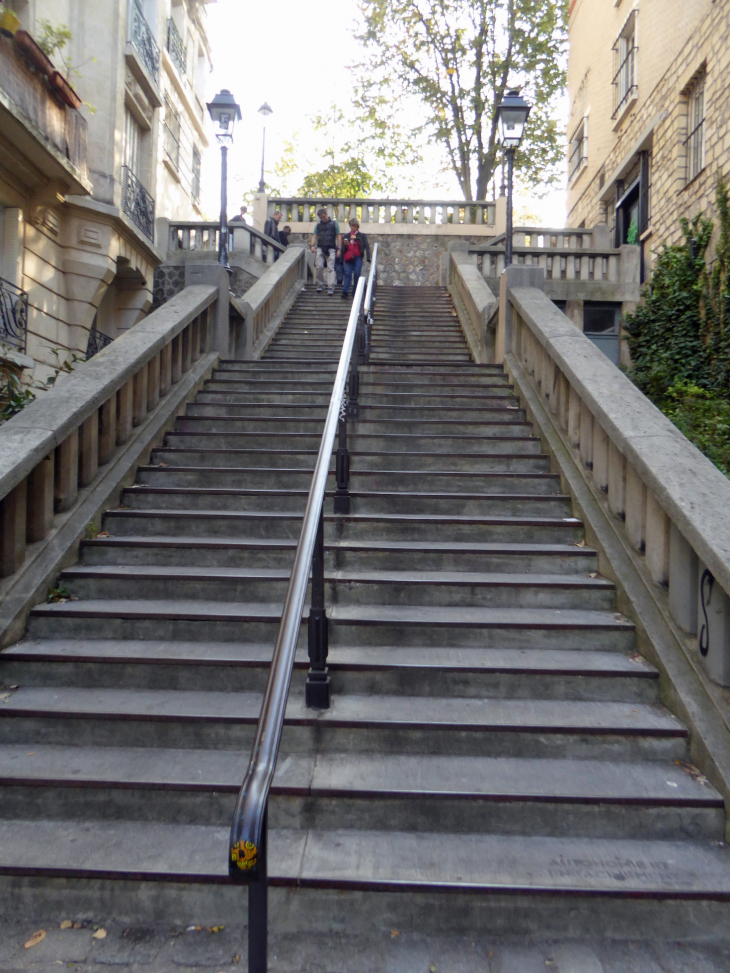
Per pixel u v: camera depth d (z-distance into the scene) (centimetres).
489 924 242
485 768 293
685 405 834
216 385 697
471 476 519
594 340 1320
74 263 1137
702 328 1076
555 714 316
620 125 1563
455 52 2316
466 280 1103
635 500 407
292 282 1336
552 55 2314
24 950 234
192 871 247
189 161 2141
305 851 260
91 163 1185
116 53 1215
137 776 282
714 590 313
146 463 550
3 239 995
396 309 1247
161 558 436
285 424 604
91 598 405
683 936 240
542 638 366
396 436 575
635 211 1484
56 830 272
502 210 1733
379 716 310
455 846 264
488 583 398
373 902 243
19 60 855
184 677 340
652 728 301
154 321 626
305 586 242
